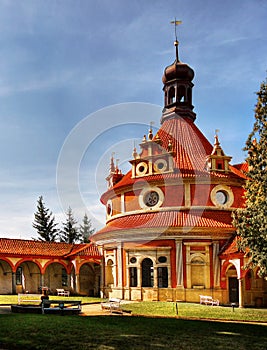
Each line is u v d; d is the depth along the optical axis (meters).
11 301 43.06
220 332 23.92
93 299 46.72
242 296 38.78
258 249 33.38
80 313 32.81
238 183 47.16
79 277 60.25
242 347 19.89
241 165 54.28
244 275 39.06
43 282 58.25
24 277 59.84
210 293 42.47
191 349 19.17
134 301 43.34
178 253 43.38
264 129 35.12
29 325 24.09
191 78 55.38
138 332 23.00
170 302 40.28
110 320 27.47
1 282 57.31
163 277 43.91
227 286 42.78
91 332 22.50
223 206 45.84
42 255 57.97
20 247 57.81
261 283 41.84
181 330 24.19
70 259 59.78
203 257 43.34
